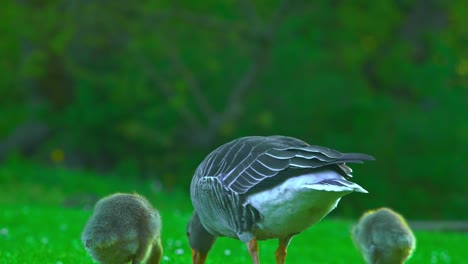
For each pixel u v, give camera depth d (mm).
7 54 36844
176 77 33438
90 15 32500
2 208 19578
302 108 32031
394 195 31000
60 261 10859
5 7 33031
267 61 32094
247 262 12750
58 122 34469
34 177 27578
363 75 35969
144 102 33688
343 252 15703
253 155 8219
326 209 7895
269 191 7957
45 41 33156
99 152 34312
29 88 35625
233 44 34031
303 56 32188
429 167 30750
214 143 32812
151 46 32812
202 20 32906
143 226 8398
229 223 8445
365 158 7508
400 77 34438
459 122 32000
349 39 34219
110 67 33688
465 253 16781
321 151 7711
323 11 33656
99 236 8180
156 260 9117
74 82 35156
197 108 34000
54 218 17859
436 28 36062
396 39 35906
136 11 33125
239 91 32250
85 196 24750
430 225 23547
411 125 31328
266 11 34875
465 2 35031
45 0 33688
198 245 9555
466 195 31500
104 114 32875
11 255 11297
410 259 15141
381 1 34469
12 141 34344
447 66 33438
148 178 33312
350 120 32094
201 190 8672
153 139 32812
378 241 9797
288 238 8602
